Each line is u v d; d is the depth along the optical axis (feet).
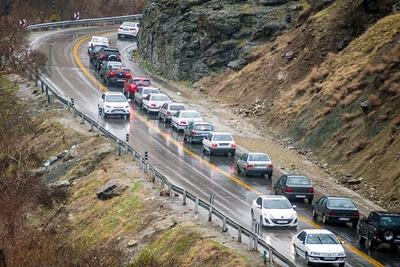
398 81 255.70
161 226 187.21
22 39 404.36
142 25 446.60
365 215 201.87
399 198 212.23
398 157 225.97
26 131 296.92
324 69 307.37
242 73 352.49
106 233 198.80
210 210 184.55
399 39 282.77
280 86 323.16
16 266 172.04
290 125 288.71
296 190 209.26
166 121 304.50
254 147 273.54
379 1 315.99
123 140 273.75
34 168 262.67
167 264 164.66
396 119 238.68
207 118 313.94
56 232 207.62
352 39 318.86
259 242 161.07
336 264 159.43
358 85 274.36
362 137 249.14
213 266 160.15
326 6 344.69
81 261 171.73
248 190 220.23
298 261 160.15
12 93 338.75
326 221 190.08
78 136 275.59
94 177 237.25
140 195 211.41
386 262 162.50
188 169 241.76
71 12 578.25
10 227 190.90
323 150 260.21
